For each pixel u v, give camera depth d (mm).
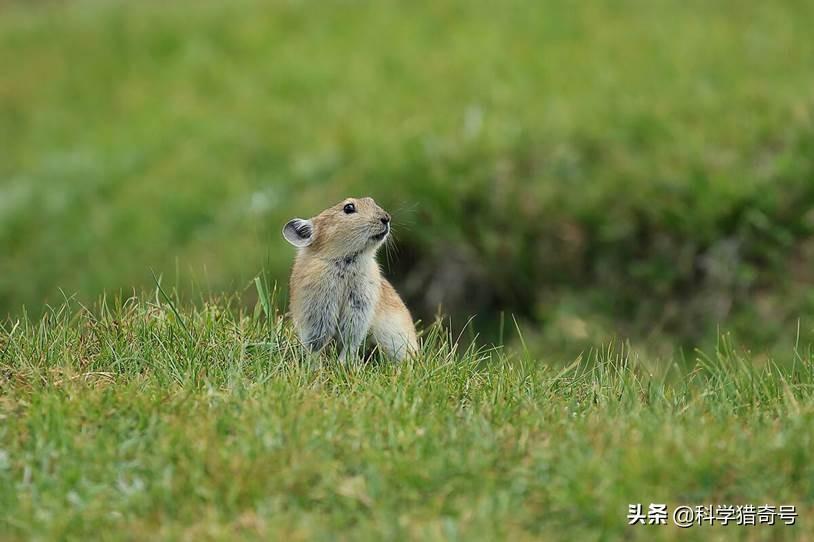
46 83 24031
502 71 20266
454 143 17406
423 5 23766
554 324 15055
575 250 15844
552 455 6492
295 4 24891
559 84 19281
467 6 23344
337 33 23422
